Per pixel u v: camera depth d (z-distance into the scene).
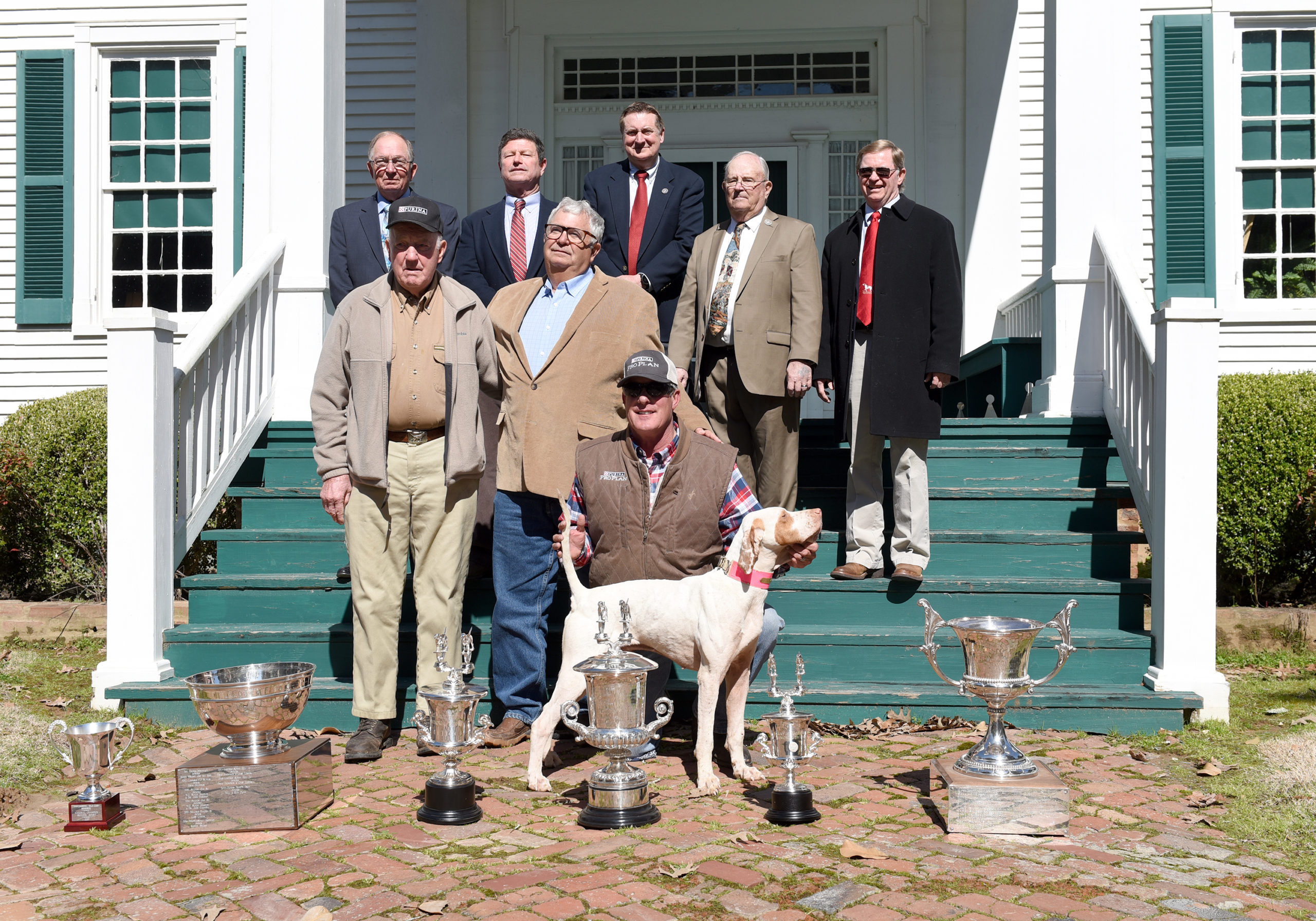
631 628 3.60
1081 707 4.38
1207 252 7.40
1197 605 4.48
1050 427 5.84
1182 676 4.45
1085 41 5.97
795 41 8.63
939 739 4.24
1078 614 4.83
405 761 4.06
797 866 2.91
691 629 3.57
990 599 4.86
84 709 4.77
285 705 3.36
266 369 6.02
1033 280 8.20
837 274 5.00
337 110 6.34
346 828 3.28
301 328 6.11
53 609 6.35
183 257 8.20
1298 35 7.50
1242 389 6.24
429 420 4.12
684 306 5.00
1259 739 4.19
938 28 8.45
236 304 5.43
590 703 3.30
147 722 4.54
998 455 5.64
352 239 5.18
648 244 5.24
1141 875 2.86
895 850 3.04
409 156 5.16
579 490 3.97
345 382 4.17
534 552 4.22
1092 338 5.97
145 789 3.74
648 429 3.74
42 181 8.06
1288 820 3.27
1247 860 2.99
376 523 4.14
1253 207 7.55
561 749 4.21
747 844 3.08
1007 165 8.20
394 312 4.16
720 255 4.91
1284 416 6.05
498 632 4.27
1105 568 5.06
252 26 7.08
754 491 5.04
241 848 3.12
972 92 8.35
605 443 3.89
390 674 4.18
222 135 8.09
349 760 4.02
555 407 4.13
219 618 5.04
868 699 4.46
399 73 8.62
